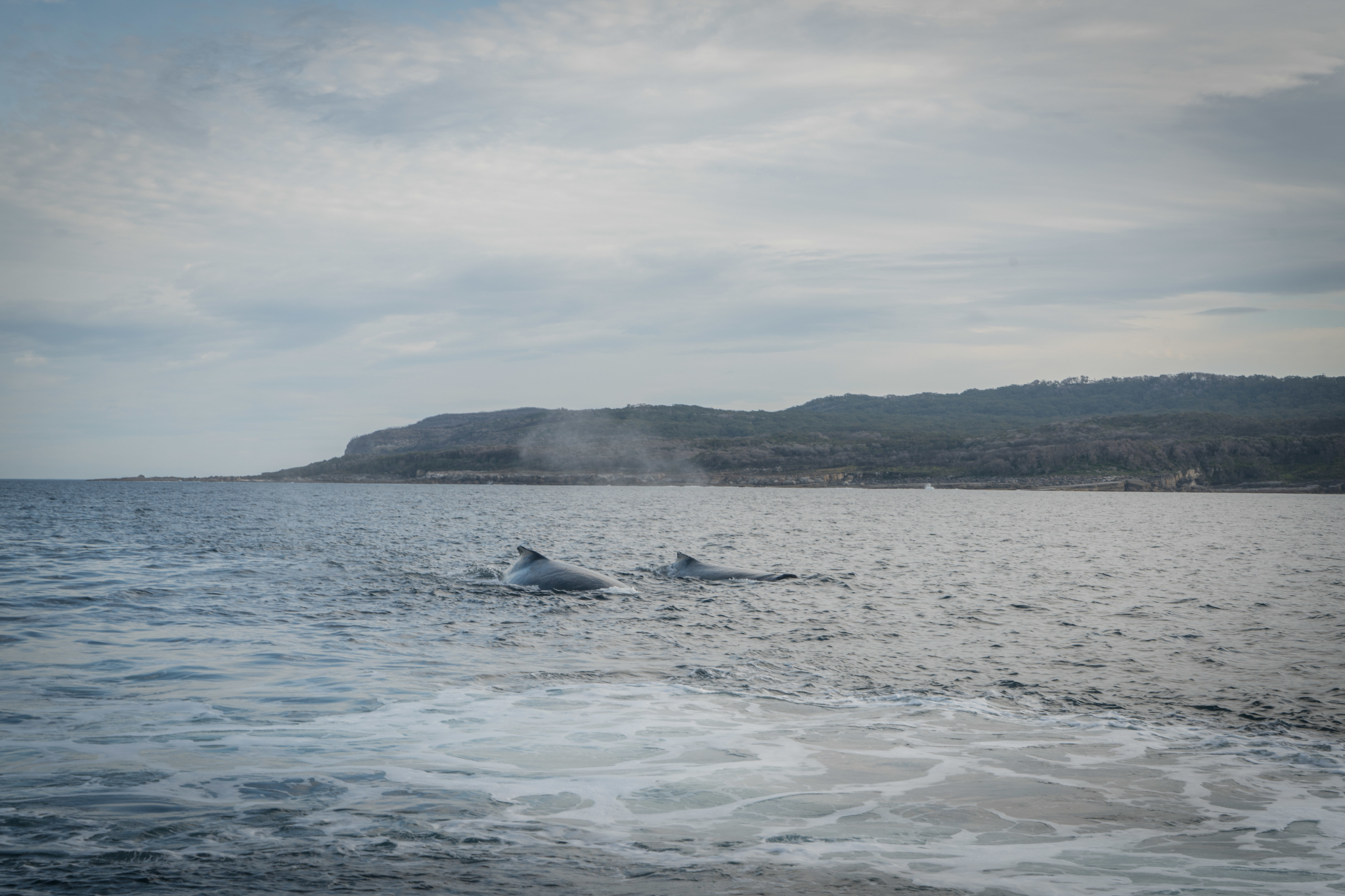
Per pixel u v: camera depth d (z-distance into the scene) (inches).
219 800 390.9
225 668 678.5
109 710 548.1
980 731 538.3
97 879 299.7
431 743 494.0
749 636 863.1
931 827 378.0
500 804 396.8
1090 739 520.4
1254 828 380.5
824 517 4244.6
